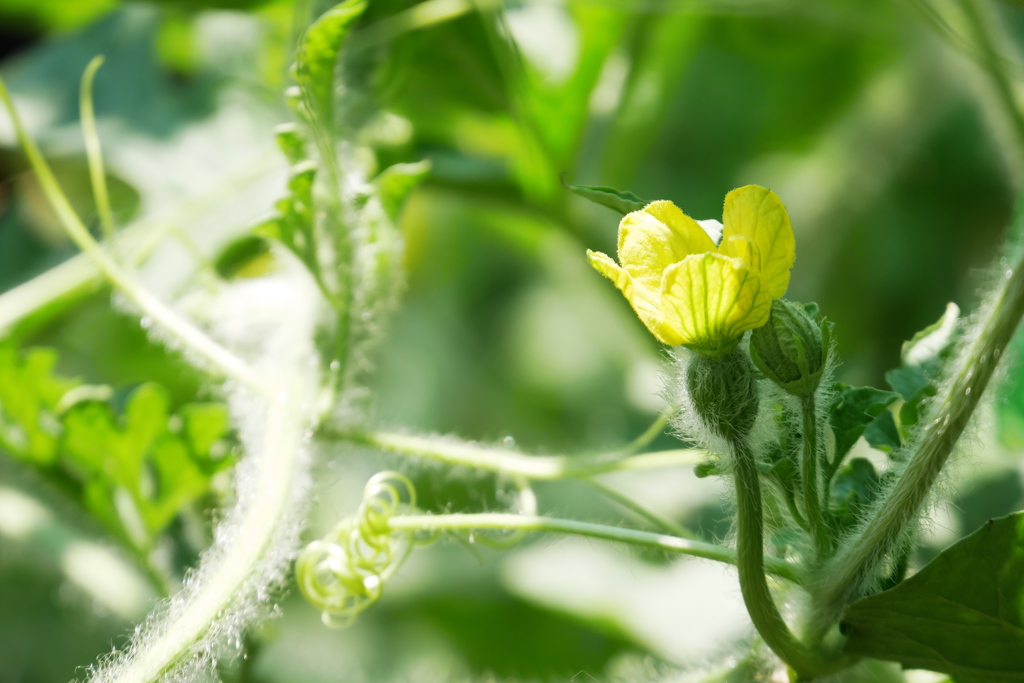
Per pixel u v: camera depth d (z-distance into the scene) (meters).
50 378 0.55
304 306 0.54
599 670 0.76
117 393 0.58
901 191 0.95
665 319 0.45
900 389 0.49
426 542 0.52
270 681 0.58
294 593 0.79
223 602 0.49
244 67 0.76
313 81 0.52
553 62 0.73
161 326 0.54
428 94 0.71
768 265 0.45
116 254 0.56
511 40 0.65
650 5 0.71
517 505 0.55
